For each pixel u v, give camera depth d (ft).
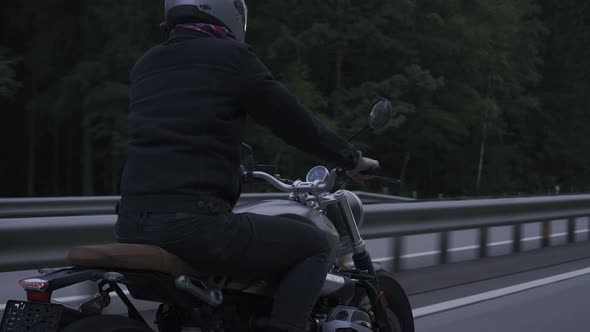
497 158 203.82
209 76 12.94
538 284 32.76
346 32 152.87
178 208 12.42
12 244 22.66
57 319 11.48
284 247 13.58
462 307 27.61
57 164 162.91
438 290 30.94
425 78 152.66
